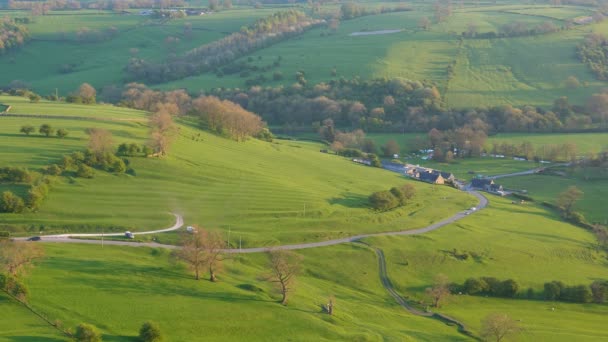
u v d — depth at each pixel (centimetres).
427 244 15500
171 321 9650
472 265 14800
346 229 15888
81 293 10056
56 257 11525
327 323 10456
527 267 15150
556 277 14725
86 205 14625
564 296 13625
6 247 10300
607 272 15588
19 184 14700
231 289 11256
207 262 11525
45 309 9325
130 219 14288
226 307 10431
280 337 9769
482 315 12450
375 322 11256
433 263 14625
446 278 13075
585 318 12812
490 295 13538
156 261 12175
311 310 10981
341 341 9912
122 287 10556
